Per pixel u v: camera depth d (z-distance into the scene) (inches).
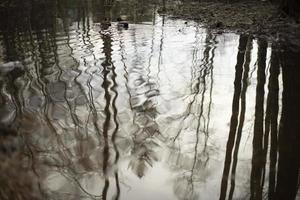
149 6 1255.5
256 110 431.5
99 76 525.0
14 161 313.1
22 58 606.2
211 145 358.0
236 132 384.2
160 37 753.0
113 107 432.1
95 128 383.6
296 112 424.8
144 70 548.1
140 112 420.5
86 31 801.6
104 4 1291.8
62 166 315.3
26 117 404.8
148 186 294.7
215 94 473.4
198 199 282.0
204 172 315.9
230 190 293.6
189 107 434.6
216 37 754.8
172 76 526.6
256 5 1153.4
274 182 304.3
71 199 276.7
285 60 601.0
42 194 280.1
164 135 373.4
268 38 733.9
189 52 645.3
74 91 476.1
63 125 388.2
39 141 353.1
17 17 1004.6
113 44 689.0
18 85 497.0
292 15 855.1
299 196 288.5
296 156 339.9
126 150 343.9
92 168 315.3
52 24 887.7
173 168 319.0
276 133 380.8
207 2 1304.1
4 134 358.6
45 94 468.1
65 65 568.4
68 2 1341.0
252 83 509.0
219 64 582.2
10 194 271.4
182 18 992.9
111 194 283.7
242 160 335.0
